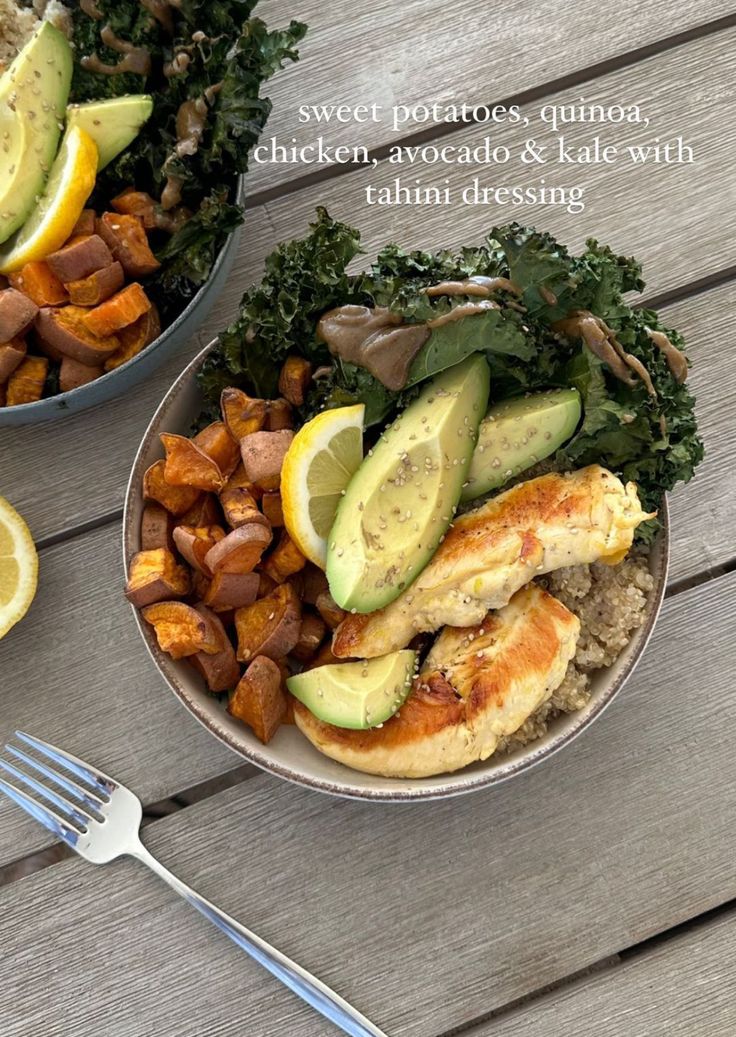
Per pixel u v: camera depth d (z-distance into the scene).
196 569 0.46
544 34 0.56
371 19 0.55
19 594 0.50
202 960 0.50
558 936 0.50
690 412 0.46
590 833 0.51
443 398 0.45
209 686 0.46
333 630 0.47
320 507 0.45
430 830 0.51
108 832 0.50
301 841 0.51
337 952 0.50
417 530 0.44
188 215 0.48
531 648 0.44
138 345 0.49
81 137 0.47
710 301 0.55
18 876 0.51
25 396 0.49
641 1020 0.50
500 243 0.44
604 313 0.44
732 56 0.56
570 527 0.44
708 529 0.53
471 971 0.50
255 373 0.47
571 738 0.44
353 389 0.46
